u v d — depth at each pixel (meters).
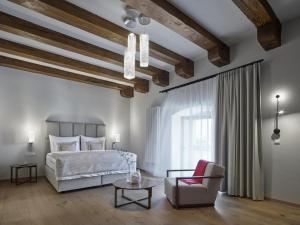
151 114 6.32
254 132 3.69
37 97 5.79
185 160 5.13
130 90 7.28
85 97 6.62
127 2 2.68
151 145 6.23
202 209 3.29
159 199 3.79
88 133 6.57
